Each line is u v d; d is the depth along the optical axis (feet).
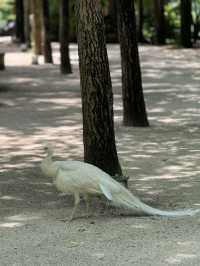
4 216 25.61
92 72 27.89
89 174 23.94
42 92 69.31
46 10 98.53
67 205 27.22
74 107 58.44
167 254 20.40
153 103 59.77
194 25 137.49
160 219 24.57
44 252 20.99
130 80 46.62
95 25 27.53
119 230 23.21
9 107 58.80
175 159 36.42
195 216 24.82
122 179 27.96
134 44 45.88
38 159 37.24
